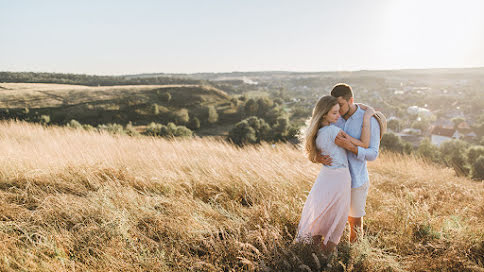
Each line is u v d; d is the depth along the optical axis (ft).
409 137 273.33
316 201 7.71
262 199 10.63
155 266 6.43
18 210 8.64
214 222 8.82
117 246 7.02
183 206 9.61
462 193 12.67
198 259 6.77
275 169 14.07
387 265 6.58
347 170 7.52
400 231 8.52
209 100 349.61
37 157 14.30
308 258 6.68
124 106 274.16
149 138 25.94
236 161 15.90
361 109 7.75
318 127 7.52
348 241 7.69
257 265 6.42
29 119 196.65
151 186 11.77
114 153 16.57
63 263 6.15
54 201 9.35
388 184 14.62
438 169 19.72
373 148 7.34
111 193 10.26
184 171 14.38
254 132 145.48
